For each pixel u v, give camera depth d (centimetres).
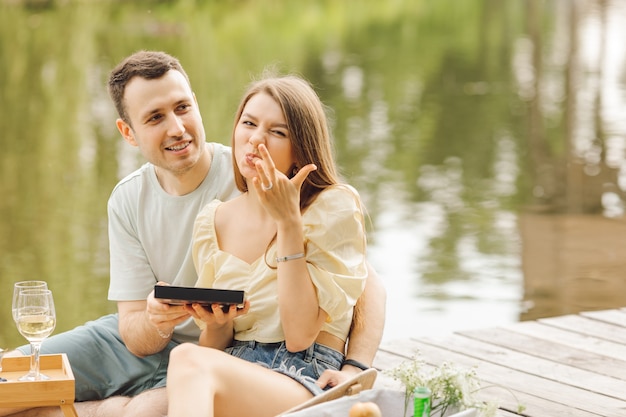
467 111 1483
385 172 1086
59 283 725
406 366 239
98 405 321
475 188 1021
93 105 1496
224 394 257
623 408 352
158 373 327
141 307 329
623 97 1570
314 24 2662
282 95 291
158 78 319
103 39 2208
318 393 269
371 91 1650
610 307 652
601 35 2361
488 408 235
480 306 660
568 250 786
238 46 2209
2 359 294
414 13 2938
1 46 2075
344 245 286
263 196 272
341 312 280
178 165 320
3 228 866
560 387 373
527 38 2367
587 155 1183
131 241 333
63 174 1082
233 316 276
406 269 743
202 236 305
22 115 1422
